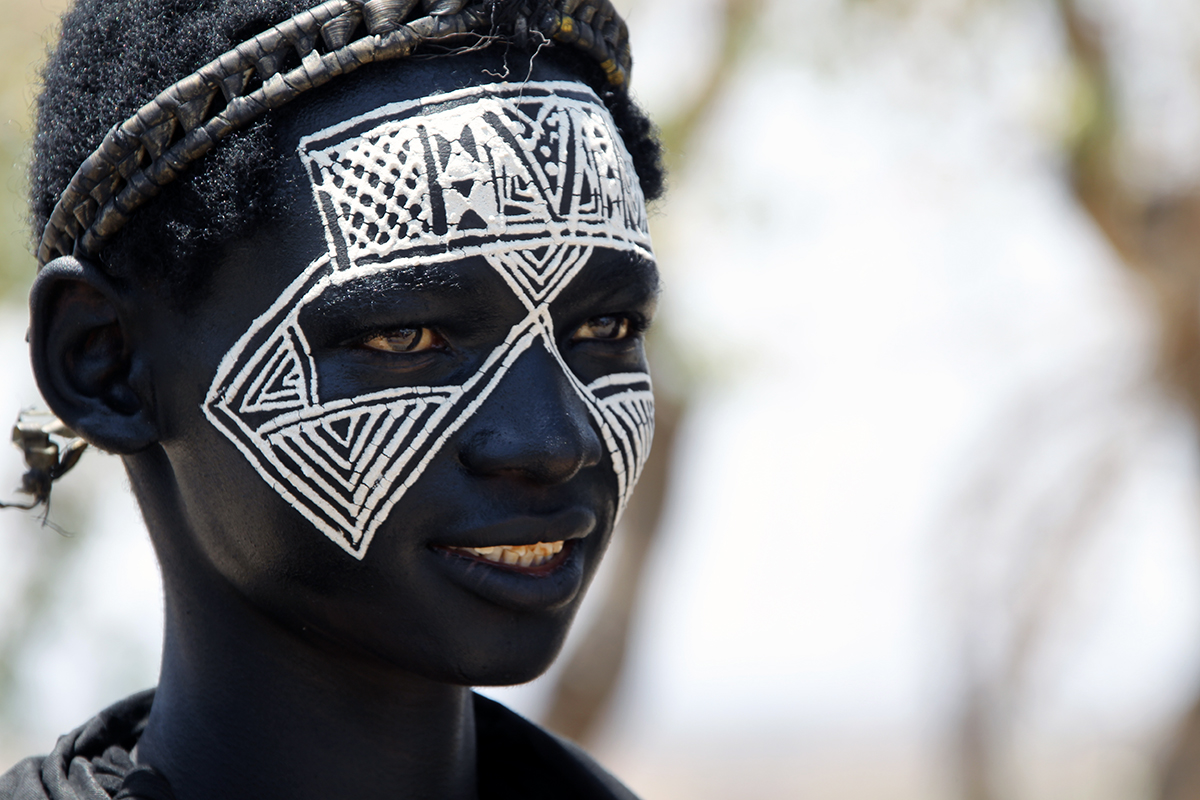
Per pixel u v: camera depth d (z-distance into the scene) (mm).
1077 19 12047
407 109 3000
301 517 3025
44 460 3586
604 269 3090
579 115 3141
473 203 2965
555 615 3105
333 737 3250
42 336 3129
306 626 3156
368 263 2941
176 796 3275
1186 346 13406
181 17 3119
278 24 3031
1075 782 15148
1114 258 13547
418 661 3059
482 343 3002
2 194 8875
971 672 13930
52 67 3367
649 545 12820
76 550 9555
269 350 2994
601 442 3141
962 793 13852
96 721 3438
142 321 3117
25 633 9477
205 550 3188
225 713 3264
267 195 2988
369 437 2971
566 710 13070
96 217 3102
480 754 3883
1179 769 14375
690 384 11102
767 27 11312
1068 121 11914
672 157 10391
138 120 3012
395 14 3008
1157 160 12922
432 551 3020
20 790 3145
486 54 3086
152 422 3137
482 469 2965
